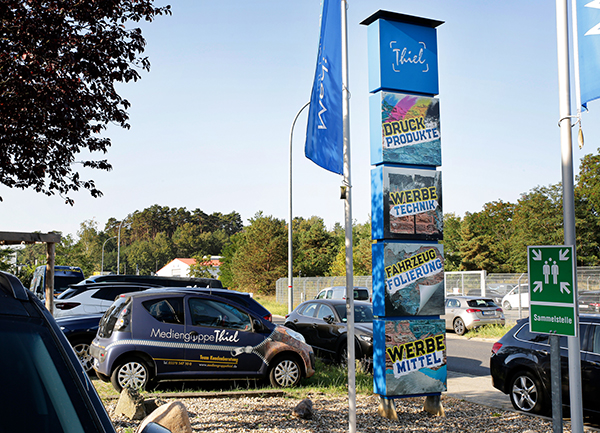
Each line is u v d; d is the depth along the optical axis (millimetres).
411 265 8023
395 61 8234
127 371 8609
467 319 20875
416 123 8266
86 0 6680
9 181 7699
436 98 8398
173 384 9727
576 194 54469
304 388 9328
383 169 8047
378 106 8180
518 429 7066
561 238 56594
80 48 6703
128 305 8859
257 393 8492
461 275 27094
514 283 24656
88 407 1828
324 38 6680
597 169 54500
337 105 6680
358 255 60938
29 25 6098
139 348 8609
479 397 9516
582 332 7805
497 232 72438
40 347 1926
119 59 7082
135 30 7527
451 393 9906
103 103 7332
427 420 7504
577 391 5035
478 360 14391
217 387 9609
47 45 6281
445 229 75125
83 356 10773
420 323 7848
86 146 7855
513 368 8375
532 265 5035
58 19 6422
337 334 12414
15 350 1874
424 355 7805
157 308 8922
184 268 118375
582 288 22500
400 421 7398
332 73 6684
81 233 125750
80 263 55188
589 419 8133
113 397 8086
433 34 8477
